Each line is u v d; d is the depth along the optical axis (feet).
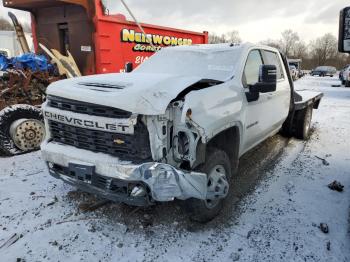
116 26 23.86
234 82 12.57
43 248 10.19
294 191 14.16
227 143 12.81
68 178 11.03
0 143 18.53
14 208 12.52
